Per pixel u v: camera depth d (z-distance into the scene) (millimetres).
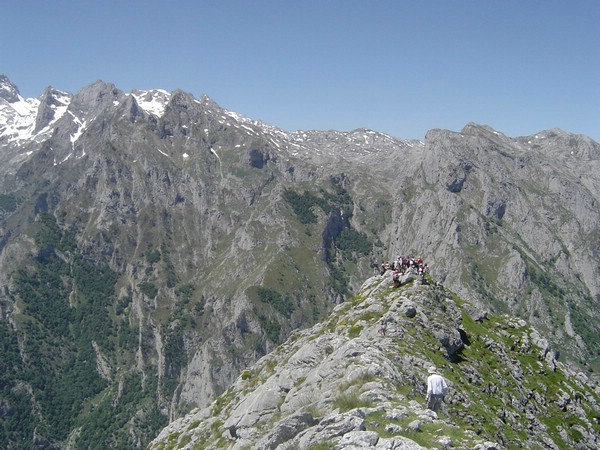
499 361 76500
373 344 58844
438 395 40156
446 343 69250
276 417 53656
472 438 35844
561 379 81375
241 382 85562
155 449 81562
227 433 61156
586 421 74250
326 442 35125
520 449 57812
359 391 43656
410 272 81312
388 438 33781
